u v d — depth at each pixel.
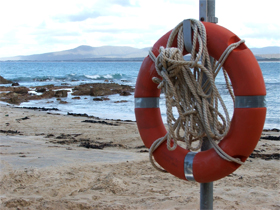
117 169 4.88
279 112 14.27
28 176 4.19
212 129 2.40
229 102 16.92
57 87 29.12
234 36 2.32
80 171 4.62
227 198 3.80
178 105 2.39
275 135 9.23
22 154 5.72
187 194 3.85
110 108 17.03
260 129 2.22
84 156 5.78
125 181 4.27
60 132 9.20
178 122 2.51
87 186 4.04
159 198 3.64
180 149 2.51
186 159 2.41
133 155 6.07
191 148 2.43
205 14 2.45
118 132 9.24
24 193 3.69
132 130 9.58
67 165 4.90
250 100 2.19
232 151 2.26
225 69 2.32
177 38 2.45
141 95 2.63
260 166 5.50
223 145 2.31
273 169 5.28
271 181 4.56
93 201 3.50
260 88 2.19
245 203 3.59
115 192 3.87
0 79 34.47
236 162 2.27
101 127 10.11
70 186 3.96
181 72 2.43
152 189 4.01
